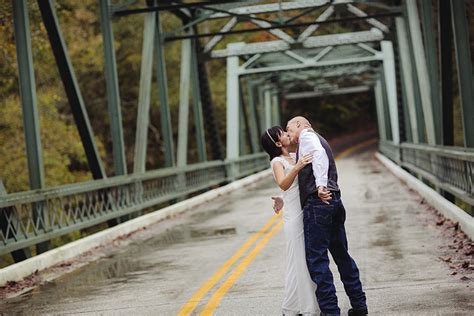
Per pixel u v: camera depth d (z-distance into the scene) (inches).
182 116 1325.0
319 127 4707.2
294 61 2073.1
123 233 831.7
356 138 4537.4
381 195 1077.8
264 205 1096.8
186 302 436.5
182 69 1346.0
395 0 1403.8
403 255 540.1
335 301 351.6
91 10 2037.4
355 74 2583.7
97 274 579.8
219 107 2977.4
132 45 2503.7
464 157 634.8
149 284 510.9
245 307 408.5
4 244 579.2
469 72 711.1
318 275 350.9
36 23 1412.4
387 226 717.9
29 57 671.1
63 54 782.5
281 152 378.3
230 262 576.4
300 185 360.2
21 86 671.1
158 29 1251.8
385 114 2393.0
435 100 940.0
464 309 360.5
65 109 2006.6
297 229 361.1
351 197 1074.7
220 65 3021.7
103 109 2472.9
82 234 1850.4
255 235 738.2
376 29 1748.3
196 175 1339.8
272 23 1357.0
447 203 756.6
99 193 840.9
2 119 1366.9
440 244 576.7
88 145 821.9
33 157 671.8
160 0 1290.6
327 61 1950.1
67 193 711.1
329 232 357.4
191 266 575.2
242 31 1368.1
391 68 1958.7
